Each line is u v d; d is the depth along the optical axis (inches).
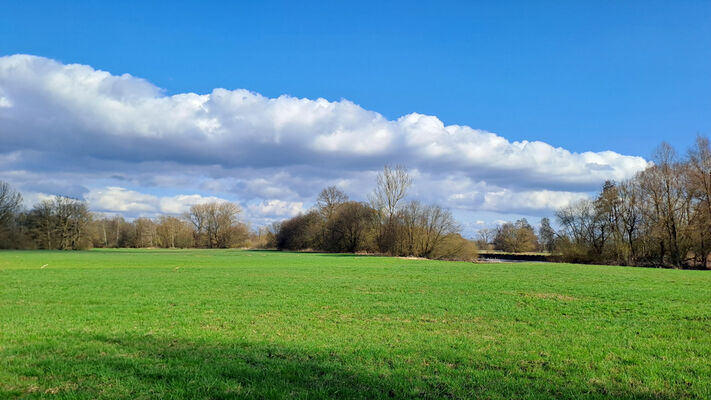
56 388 357.4
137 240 6397.6
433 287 1141.7
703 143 2546.8
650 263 2672.2
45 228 4906.5
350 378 383.6
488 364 431.2
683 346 503.5
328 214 4945.9
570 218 3139.8
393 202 3786.9
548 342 524.7
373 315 714.8
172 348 485.1
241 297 930.1
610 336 558.6
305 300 884.6
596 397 342.3
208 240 6678.2
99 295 956.0
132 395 339.9
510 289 1095.0
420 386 363.3
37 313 720.3
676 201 2637.8
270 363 426.3
